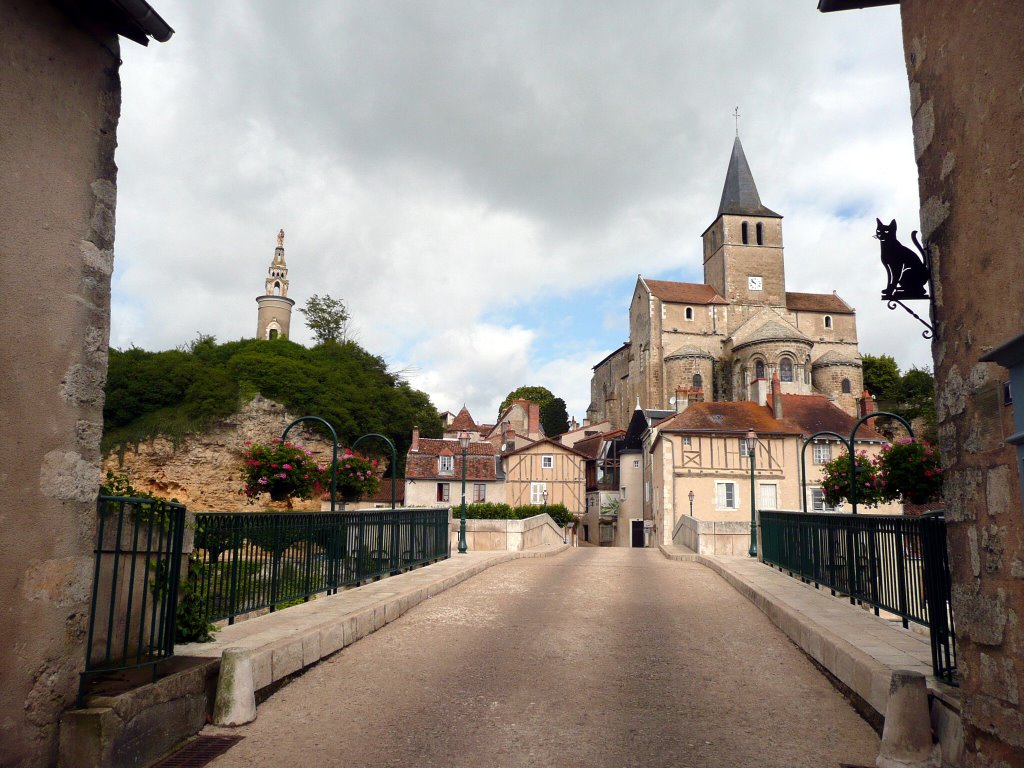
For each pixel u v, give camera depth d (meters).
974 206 3.89
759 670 6.57
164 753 4.50
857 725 5.10
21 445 3.90
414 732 4.93
